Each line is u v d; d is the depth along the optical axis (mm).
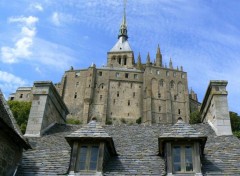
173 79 134750
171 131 10305
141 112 130000
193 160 9617
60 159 10828
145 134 13312
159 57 147375
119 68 140500
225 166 9938
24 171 10227
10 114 10656
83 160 9906
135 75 137500
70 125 14836
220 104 13117
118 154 11000
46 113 14109
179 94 132500
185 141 9914
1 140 9422
